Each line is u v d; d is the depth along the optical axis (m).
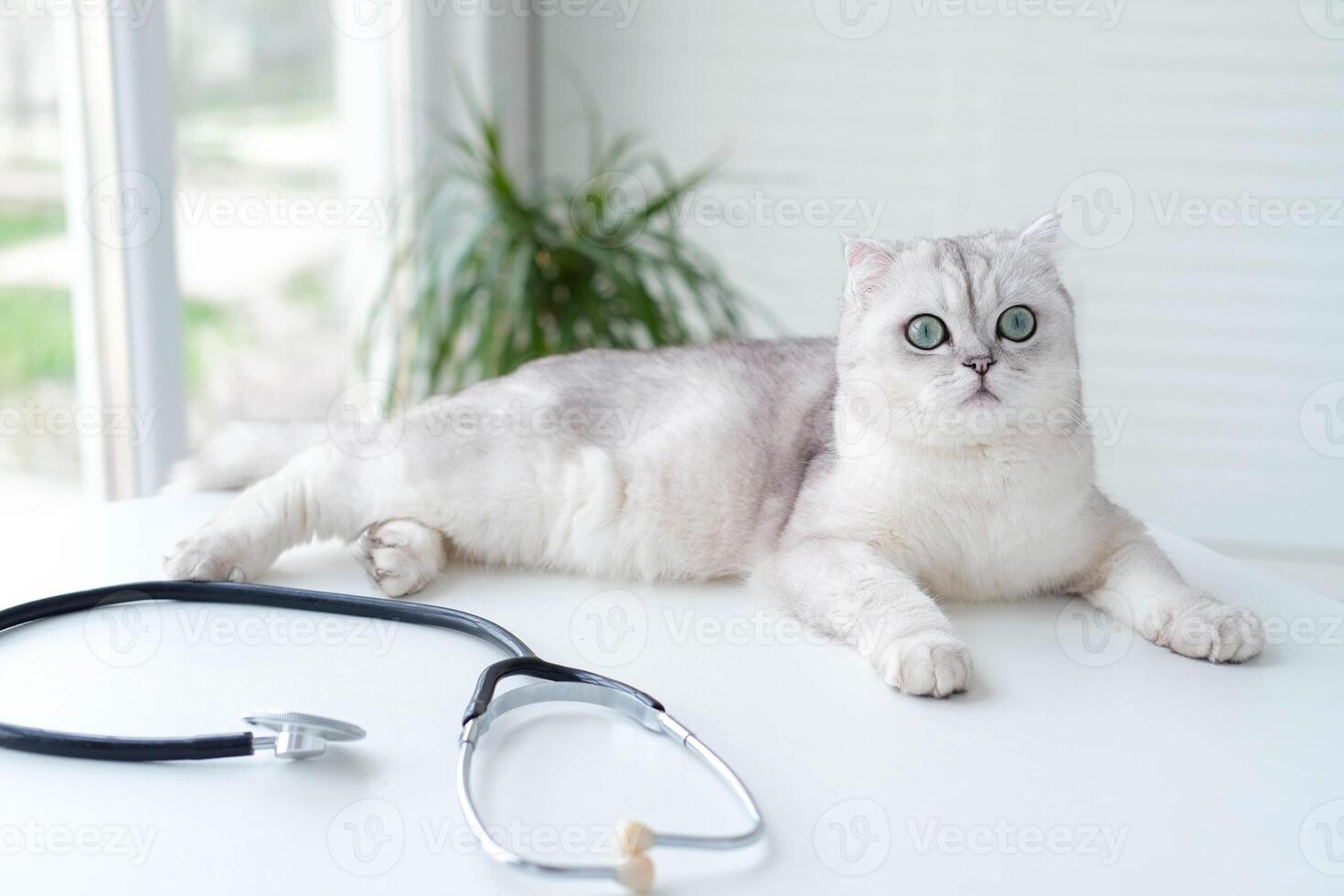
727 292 2.44
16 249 1.75
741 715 0.94
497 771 0.82
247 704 0.91
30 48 1.69
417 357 2.29
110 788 0.78
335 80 2.51
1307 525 2.67
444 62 2.58
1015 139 2.64
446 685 0.96
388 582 1.18
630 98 2.79
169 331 1.78
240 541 1.18
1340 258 2.56
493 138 2.31
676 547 1.34
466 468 1.28
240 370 2.23
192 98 2.04
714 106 2.76
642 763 0.84
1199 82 2.54
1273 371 2.63
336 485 1.28
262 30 2.25
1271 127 2.54
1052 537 1.23
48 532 1.33
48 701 0.91
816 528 1.27
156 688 0.94
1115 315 2.66
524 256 2.22
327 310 2.53
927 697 0.98
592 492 1.31
